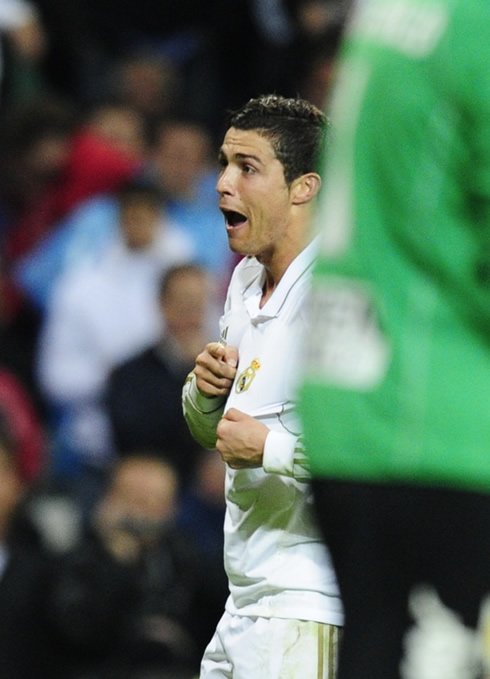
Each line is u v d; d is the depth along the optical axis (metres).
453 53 9.43
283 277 12.93
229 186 12.96
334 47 35.00
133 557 21.19
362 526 9.62
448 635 9.36
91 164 32.56
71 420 29.58
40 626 20.45
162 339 28.06
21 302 31.38
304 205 12.96
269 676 12.93
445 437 9.36
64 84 38.34
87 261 30.77
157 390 27.58
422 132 9.49
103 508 23.20
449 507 9.36
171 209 32.06
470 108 9.38
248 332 13.19
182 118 36.22
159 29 39.00
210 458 26.53
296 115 13.02
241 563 13.19
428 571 9.45
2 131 33.12
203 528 26.03
